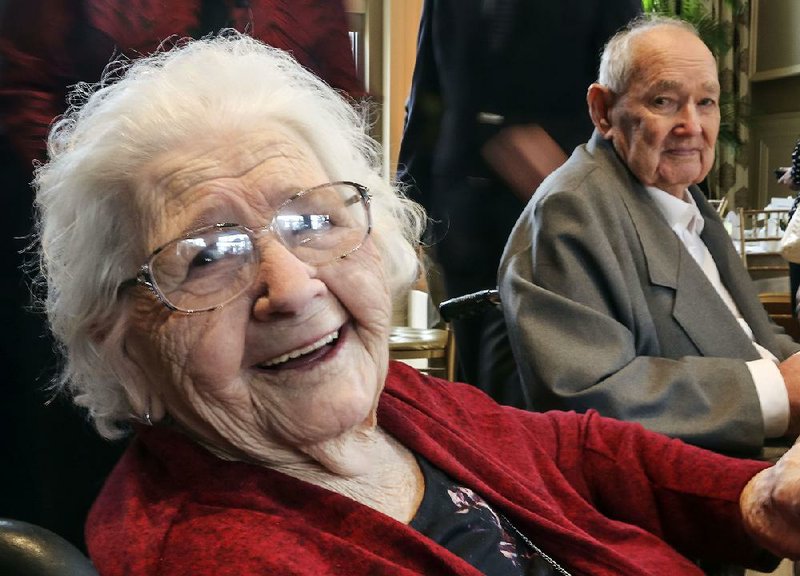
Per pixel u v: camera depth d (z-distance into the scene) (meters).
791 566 1.35
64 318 0.85
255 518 0.76
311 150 0.88
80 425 1.30
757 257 3.68
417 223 1.06
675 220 1.64
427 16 2.11
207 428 0.83
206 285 0.78
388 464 0.94
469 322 1.94
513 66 1.89
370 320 0.86
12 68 1.15
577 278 1.46
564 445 1.17
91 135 0.82
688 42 1.59
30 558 0.59
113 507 0.80
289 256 0.80
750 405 1.34
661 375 1.39
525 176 1.94
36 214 1.08
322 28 1.36
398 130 3.76
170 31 1.23
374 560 0.76
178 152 0.80
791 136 6.88
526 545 0.98
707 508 1.10
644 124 1.59
